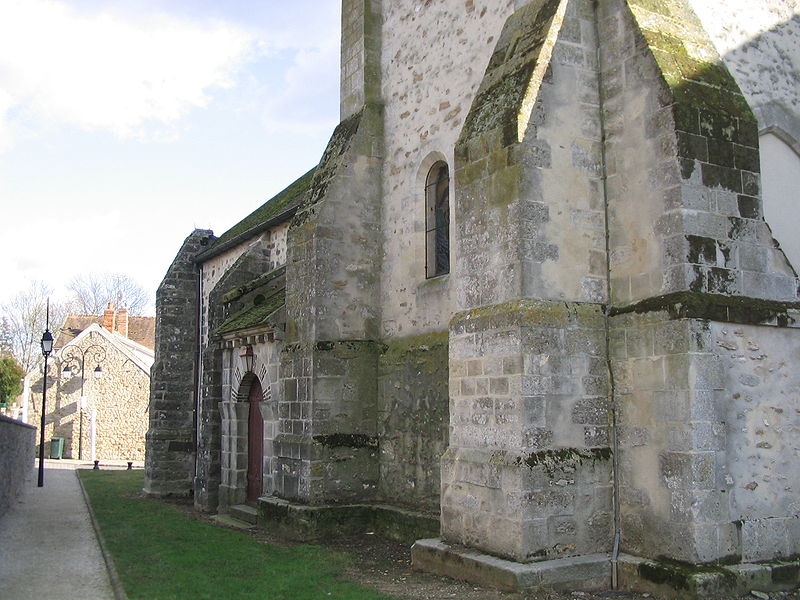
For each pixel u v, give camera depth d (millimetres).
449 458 8508
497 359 7934
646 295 7730
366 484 11430
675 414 7191
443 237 10992
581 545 7594
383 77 12469
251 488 14055
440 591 7406
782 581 7059
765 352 7586
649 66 7855
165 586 7758
